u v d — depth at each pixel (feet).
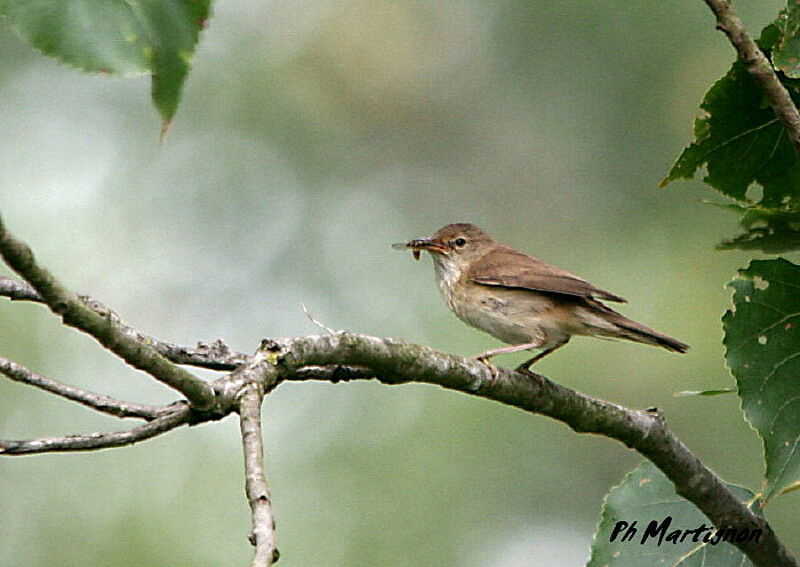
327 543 39.55
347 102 55.93
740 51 17.06
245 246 52.11
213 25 55.16
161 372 14.57
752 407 17.66
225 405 15.61
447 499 40.70
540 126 52.26
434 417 41.83
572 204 50.60
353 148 55.16
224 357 19.93
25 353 41.04
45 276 12.96
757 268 17.85
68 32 9.57
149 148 53.01
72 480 39.34
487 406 42.27
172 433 40.73
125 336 14.08
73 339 42.09
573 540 40.70
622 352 41.39
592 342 41.63
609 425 21.47
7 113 51.98
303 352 16.81
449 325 46.62
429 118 55.42
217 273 51.01
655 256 46.65
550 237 50.37
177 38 9.88
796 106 19.30
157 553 38.34
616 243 48.42
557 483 41.60
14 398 40.52
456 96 54.60
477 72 54.54
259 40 55.83
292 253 52.21
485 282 32.42
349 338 17.83
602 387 41.04
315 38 55.88
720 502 21.57
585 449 42.24
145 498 39.37
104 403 16.12
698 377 41.29
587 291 30.58
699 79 47.67
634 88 49.42
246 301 50.60
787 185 20.42
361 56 55.67
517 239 50.88
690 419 40.70
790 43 17.29
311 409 41.98
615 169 49.88
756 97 19.21
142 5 9.79
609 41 49.83
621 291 45.50
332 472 40.75
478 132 54.19
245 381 15.87
